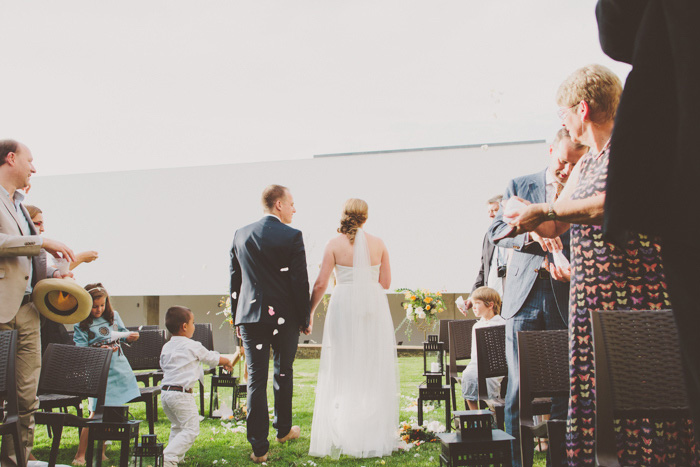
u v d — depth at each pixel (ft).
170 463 12.41
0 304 11.02
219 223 64.95
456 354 16.08
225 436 16.35
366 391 14.05
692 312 3.79
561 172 10.13
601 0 4.67
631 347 6.10
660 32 4.07
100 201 68.08
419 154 59.57
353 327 14.37
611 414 5.97
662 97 4.10
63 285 11.63
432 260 57.00
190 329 14.19
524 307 10.61
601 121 6.70
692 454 6.01
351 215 15.37
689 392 3.88
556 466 7.40
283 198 15.24
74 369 10.89
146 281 65.16
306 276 14.57
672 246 3.91
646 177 4.14
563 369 8.86
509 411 10.52
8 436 10.61
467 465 8.03
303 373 33.37
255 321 13.93
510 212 6.59
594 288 6.45
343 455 13.92
